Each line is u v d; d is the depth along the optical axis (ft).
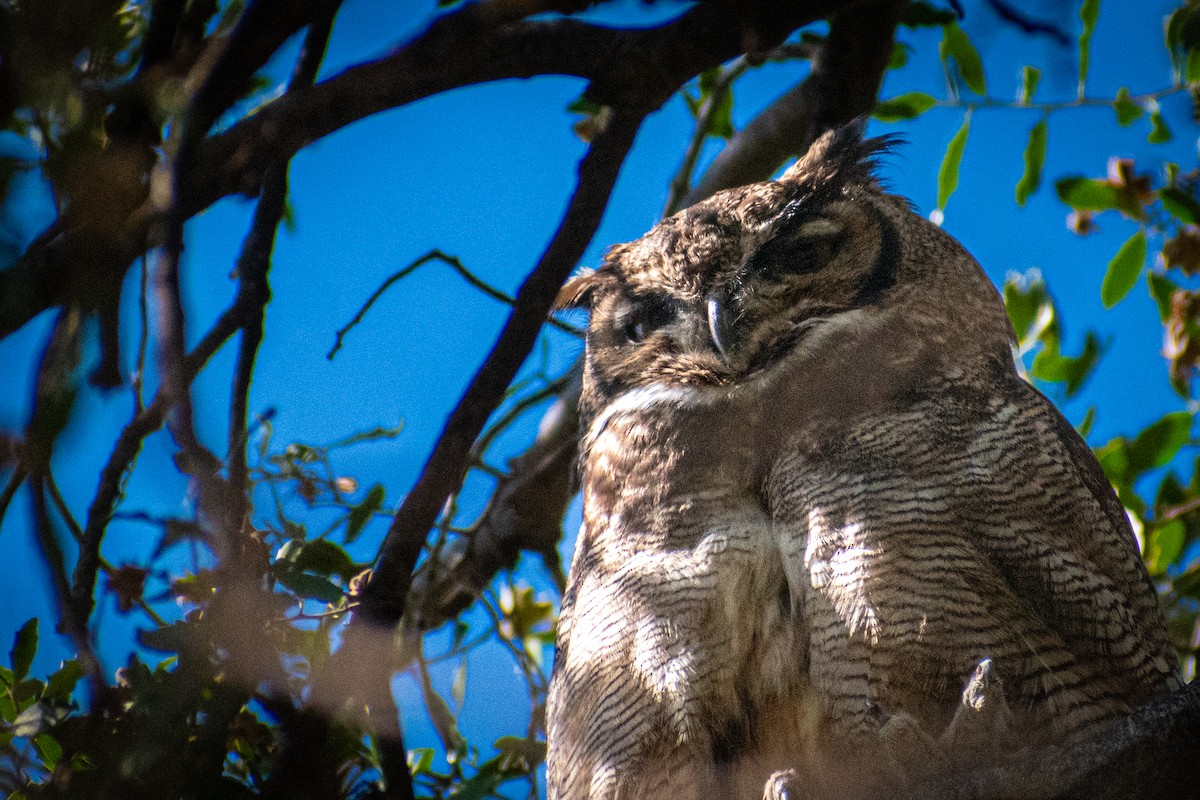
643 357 29.94
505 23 24.41
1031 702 24.11
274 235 26.35
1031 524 24.77
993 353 27.81
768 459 26.30
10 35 17.30
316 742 25.21
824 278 29.40
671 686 25.13
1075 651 24.59
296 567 26.03
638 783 25.26
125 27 24.44
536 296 27.40
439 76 24.31
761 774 25.54
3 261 17.84
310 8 21.01
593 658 25.96
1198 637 34.32
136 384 25.21
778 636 25.30
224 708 23.75
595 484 28.04
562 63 26.03
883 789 23.06
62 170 17.90
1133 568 26.03
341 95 23.45
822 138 32.19
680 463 26.73
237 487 24.95
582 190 27.45
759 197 31.24
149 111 20.97
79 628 21.42
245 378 25.58
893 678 23.98
